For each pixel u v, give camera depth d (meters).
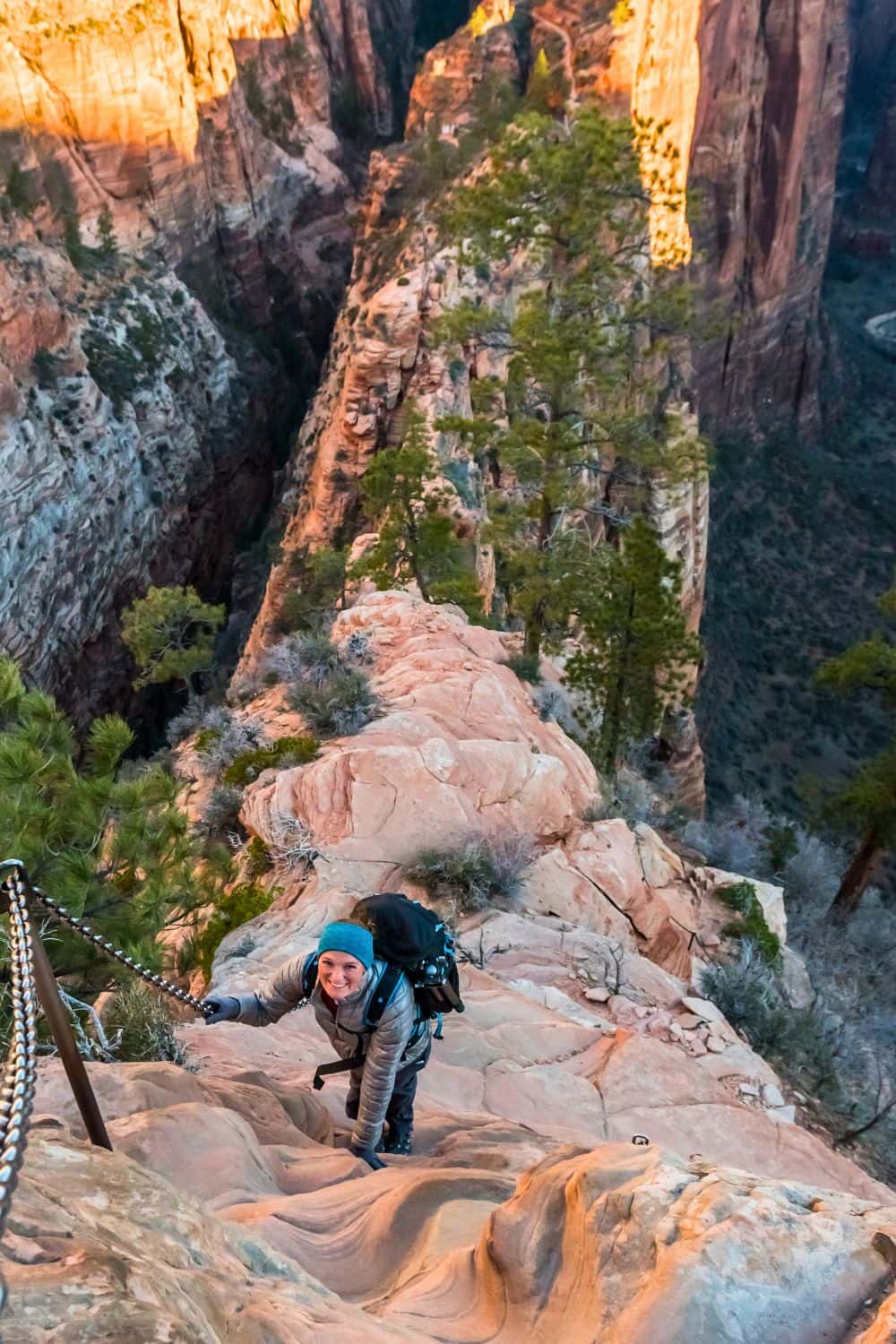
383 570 31.45
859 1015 17.28
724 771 72.94
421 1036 4.53
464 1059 8.28
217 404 72.31
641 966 11.62
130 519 60.22
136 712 62.88
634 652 26.05
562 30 63.88
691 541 55.97
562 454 26.44
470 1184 3.85
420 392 49.44
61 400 53.81
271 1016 4.18
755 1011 12.91
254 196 85.31
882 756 26.41
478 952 11.30
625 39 59.75
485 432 25.62
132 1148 3.52
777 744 77.06
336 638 19.45
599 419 24.89
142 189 71.31
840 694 26.16
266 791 13.58
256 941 11.15
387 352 49.06
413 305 49.44
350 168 109.19
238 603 69.75
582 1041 9.04
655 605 25.47
